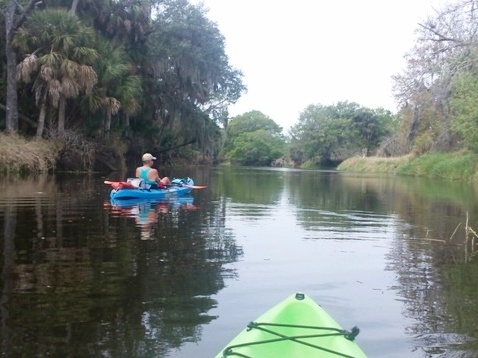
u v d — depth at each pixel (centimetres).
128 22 3020
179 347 353
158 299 452
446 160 2995
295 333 307
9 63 2423
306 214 1073
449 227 905
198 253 641
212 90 3922
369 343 370
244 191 1717
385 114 7344
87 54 2422
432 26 2261
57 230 770
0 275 514
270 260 614
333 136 7212
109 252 627
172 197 1378
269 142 9162
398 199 1470
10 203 1100
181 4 3634
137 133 3419
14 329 378
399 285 516
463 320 416
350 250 686
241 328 389
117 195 1227
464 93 2256
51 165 2416
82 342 358
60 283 491
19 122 2716
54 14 2439
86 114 2769
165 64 3431
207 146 4006
